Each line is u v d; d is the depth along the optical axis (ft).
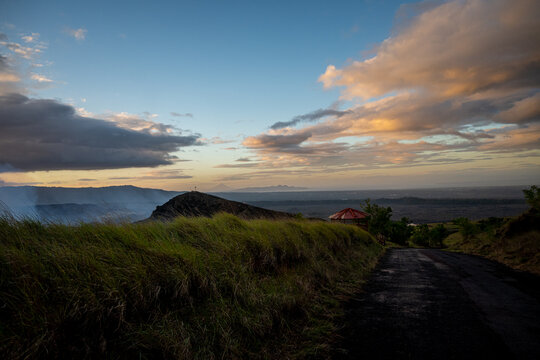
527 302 17.03
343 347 11.11
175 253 13.32
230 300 12.85
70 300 8.46
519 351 10.37
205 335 10.27
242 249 17.74
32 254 9.77
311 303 15.85
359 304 17.12
